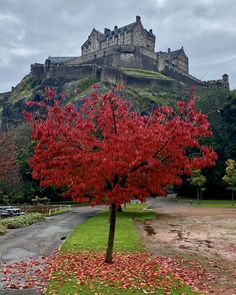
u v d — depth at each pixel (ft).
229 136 302.04
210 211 174.91
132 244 75.05
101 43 510.58
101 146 46.98
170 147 48.93
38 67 475.72
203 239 88.74
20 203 237.04
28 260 59.52
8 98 524.11
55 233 94.99
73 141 50.49
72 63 491.72
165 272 51.55
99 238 81.66
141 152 45.73
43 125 50.06
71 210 191.72
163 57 520.42
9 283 45.34
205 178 254.27
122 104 55.06
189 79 515.50
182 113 51.19
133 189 49.67
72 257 60.75
